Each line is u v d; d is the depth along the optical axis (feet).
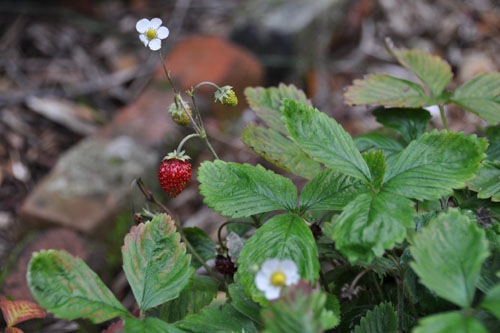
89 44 3.89
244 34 3.65
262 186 1.46
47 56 3.76
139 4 4.24
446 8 4.29
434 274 1.29
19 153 3.13
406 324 1.48
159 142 2.86
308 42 3.71
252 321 1.42
